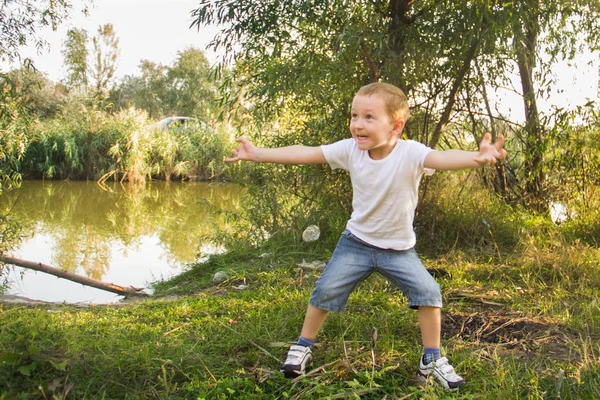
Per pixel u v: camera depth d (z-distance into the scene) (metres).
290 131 6.59
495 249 5.49
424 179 5.82
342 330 3.21
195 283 5.18
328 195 6.38
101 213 11.42
